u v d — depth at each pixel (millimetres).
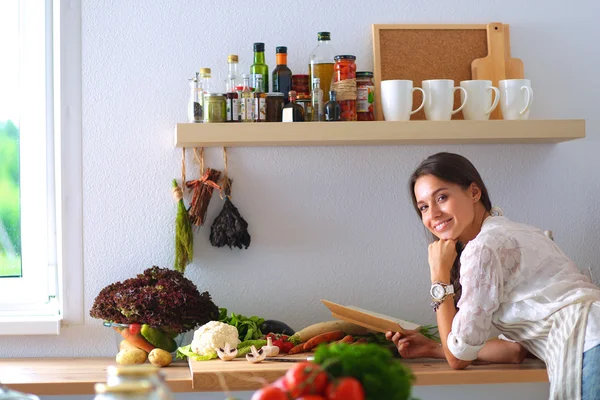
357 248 2680
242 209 2637
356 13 2682
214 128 2383
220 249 2621
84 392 2148
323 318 2660
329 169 2670
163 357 2307
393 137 2441
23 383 2127
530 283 2055
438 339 2434
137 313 2287
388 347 2371
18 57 2639
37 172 2648
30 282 2639
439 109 2490
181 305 2318
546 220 2744
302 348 2346
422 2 2709
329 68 2525
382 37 2666
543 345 2074
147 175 2598
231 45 2635
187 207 2611
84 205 2574
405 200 2697
